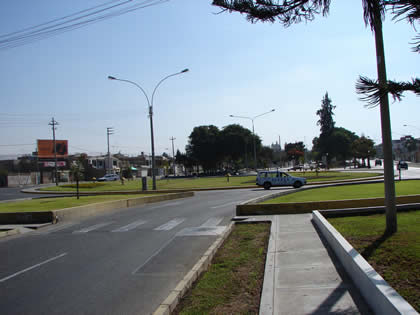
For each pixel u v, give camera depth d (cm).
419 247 601
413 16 382
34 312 525
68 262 821
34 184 6569
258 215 1413
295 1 496
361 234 777
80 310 527
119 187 4175
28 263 827
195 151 8431
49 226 1444
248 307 496
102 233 1213
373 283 422
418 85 381
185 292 577
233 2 505
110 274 711
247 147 8200
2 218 1523
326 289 526
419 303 405
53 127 5653
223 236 1005
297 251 779
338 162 10294
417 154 11362
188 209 1788
